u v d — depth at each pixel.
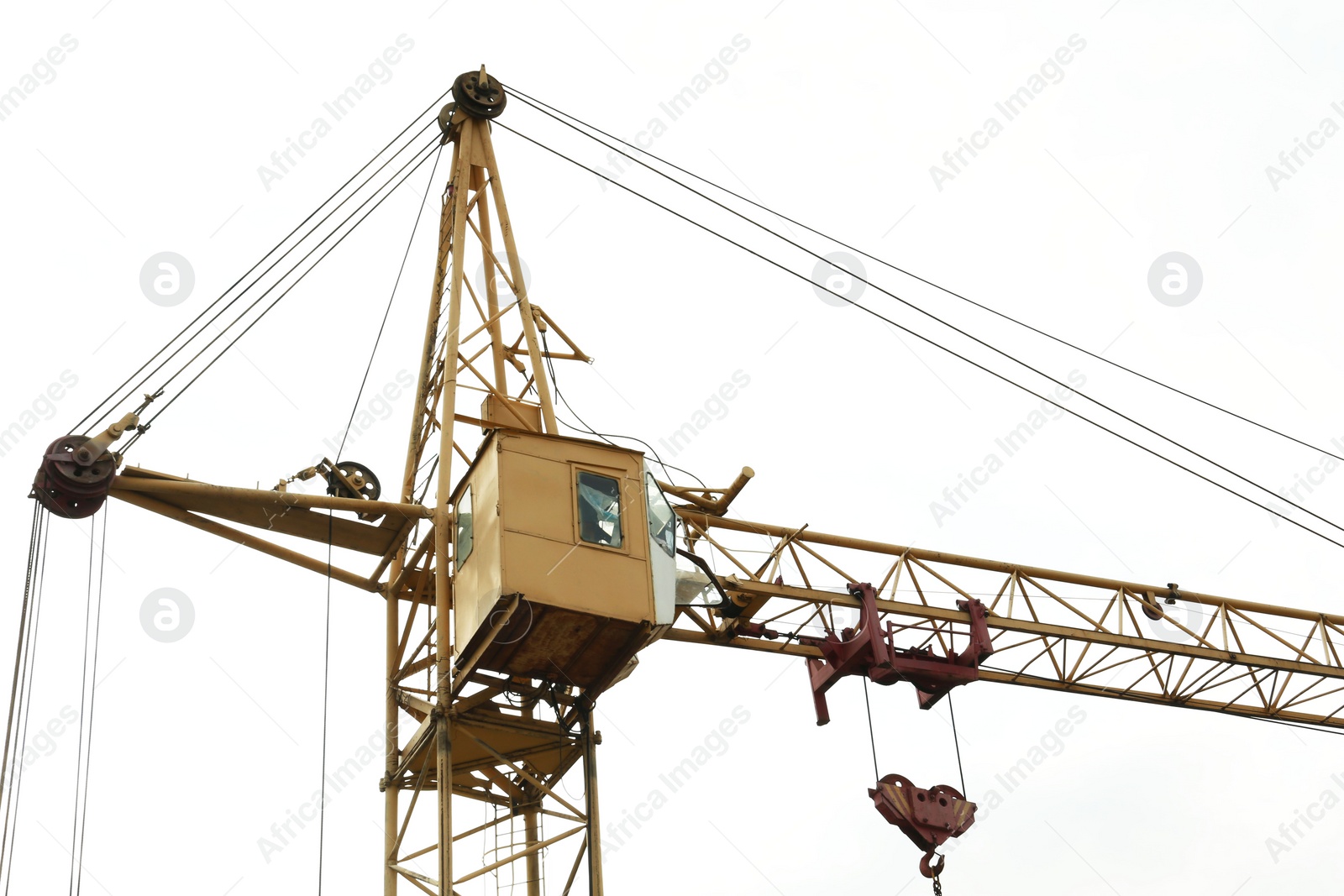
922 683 43.16
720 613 42.56
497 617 33.59
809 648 44.09
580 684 36.03
